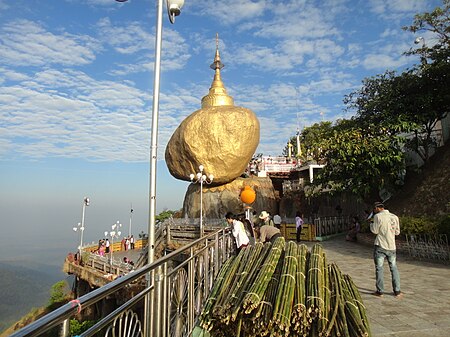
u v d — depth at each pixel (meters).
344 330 3.33
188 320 4.20
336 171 15.67
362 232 15.07
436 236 10.33
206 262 5.61
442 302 5.62
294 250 5.30
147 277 3.07
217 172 22.34
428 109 14.84
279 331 3.36
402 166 14.12
